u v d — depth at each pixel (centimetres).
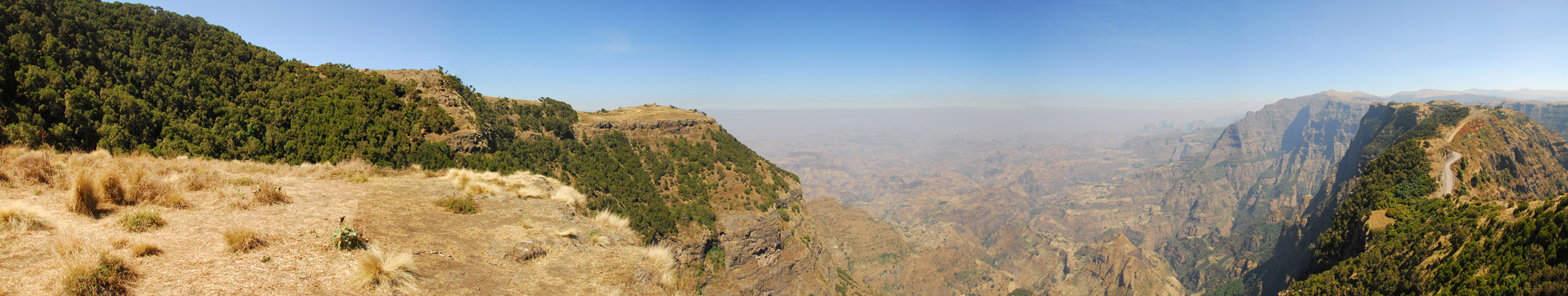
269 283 967
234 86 5531
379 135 5181
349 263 1116
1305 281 8625
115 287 866
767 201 9731
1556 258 4028
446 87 7144
